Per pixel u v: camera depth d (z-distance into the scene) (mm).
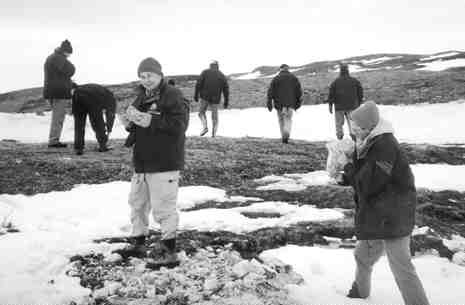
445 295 4977
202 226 6250
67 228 6031
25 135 21312
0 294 4297
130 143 5125
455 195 8789
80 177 8555
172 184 5012
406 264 4211
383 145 4172
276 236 6059
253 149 12227
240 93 30016
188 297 4422
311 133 20719
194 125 23312
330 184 8773
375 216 4199
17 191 7680
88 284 4656
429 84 27312
